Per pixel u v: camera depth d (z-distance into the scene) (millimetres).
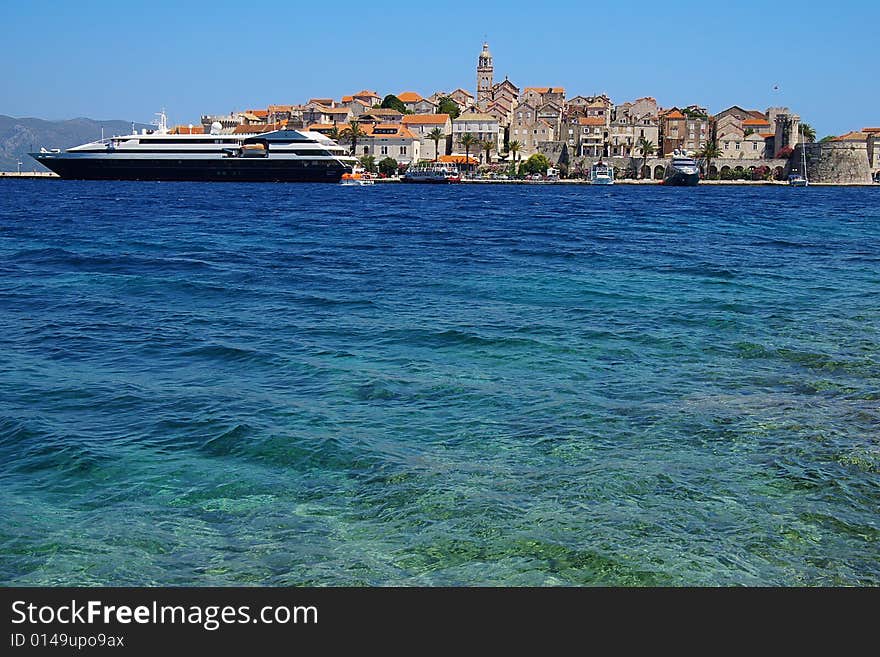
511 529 12727
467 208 103812
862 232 70250
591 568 11711
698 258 47938
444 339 25422
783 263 45844
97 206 95688
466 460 15445
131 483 14477
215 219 77875
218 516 13234
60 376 21234
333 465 15258
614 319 28516
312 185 168500
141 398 19266
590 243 57188
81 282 36781
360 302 32062
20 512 13297
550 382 20625
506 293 34250
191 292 34344
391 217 85062
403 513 13273
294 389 20156
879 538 12477
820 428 16938
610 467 15000
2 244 52406
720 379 20828
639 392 19703
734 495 13836
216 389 20078
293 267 42531
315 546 12281
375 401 19125
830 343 24891
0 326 27266
